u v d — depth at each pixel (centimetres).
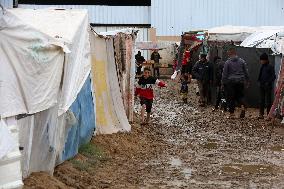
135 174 1128
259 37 2523
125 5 4600
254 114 2158
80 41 1168
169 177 1113
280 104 1861
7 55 804
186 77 2725
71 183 970
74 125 1120
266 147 1475
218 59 2383
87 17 1244
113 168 1168
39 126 914
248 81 2034
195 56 3334
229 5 4662
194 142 1554
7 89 793
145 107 1866
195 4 4691
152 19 4634
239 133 1714
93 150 1256
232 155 1362
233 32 2970
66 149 1095
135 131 1627
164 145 1491
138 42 4266
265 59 1984
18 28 821
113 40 1530
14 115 800
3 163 711
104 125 1477
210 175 1138
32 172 908
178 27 4688
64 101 1023
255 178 1113
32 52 848
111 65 1520
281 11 4622
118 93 1548
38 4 4244
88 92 1271
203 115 2169
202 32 3378
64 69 989
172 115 2173
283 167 1220
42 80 888
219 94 2284
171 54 4606
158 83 1855
